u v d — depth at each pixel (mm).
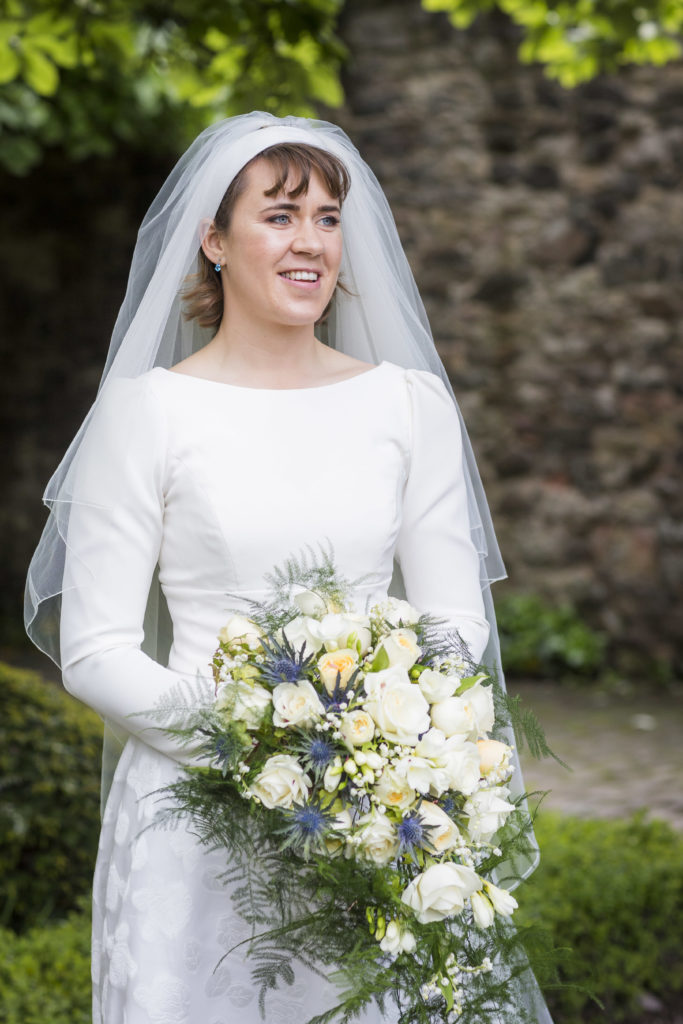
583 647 8367
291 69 4281
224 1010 2045
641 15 4504
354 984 1751
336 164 2229
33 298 9961
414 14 8586
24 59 4570
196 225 2262
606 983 3449
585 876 3752
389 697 1797
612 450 8414
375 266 2463
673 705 7629
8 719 3992
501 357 8648
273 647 1853
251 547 2109
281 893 1880
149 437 2137
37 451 10016
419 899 1773
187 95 4594
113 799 2215
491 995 1932
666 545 8266
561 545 8570
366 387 2305
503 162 8523
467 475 2473
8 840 3814
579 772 6023
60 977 3217
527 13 4863
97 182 9703
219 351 2309
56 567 2285
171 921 2035
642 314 8266
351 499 2180
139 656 2055
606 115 8250
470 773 1827
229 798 1889
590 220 8367
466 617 2232
